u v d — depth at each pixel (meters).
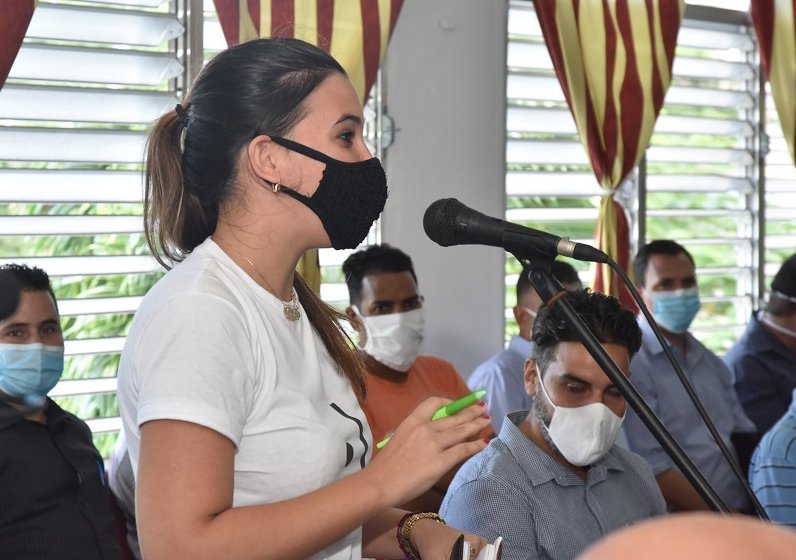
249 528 1.21
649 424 1.46
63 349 2.60
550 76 4.40
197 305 1.30
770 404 4.14
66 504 2.50
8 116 3.27
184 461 1.22
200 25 3.54
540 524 2.19
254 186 1.41
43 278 2.59
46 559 2.42
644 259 3.92
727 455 1.61
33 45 3.25
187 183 1.44
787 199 5.23
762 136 5.11
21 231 3.38
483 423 1.36
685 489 3.60
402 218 4.00
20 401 2.53
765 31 4.84
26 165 3.45
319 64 1.43
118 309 3.50
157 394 1.24
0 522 2.39
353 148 1.44
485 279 4.17
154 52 3.44
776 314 4.21
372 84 3.56
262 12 3.42
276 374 1.36
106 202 3.46
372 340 3.17
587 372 2.22
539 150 4.42
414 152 4.01
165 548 1.20
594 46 4.22
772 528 0.45
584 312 2.28
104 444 3.96
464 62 4.09
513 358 3.55
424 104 4.02
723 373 4.01
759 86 5.08
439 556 1.51
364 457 1.51
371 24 3.54
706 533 0.43
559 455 2.29
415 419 1.36
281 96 1.40
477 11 4.11
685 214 4.95
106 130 3.39
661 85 4.32
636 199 4.76
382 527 1.61
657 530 0.44
